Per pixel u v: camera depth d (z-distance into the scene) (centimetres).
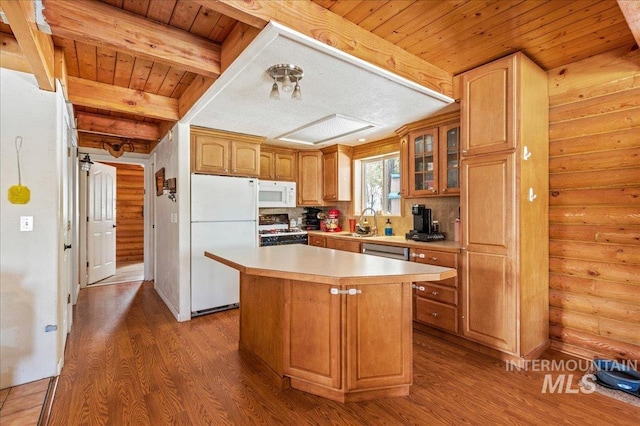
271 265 213
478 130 264
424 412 194
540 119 264
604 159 250
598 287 255
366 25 206
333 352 204
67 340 298
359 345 204
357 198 499
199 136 368
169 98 342
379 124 362
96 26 187
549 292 279
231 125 363
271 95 221
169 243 397
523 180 244
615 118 244
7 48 223
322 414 192
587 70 255
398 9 190
